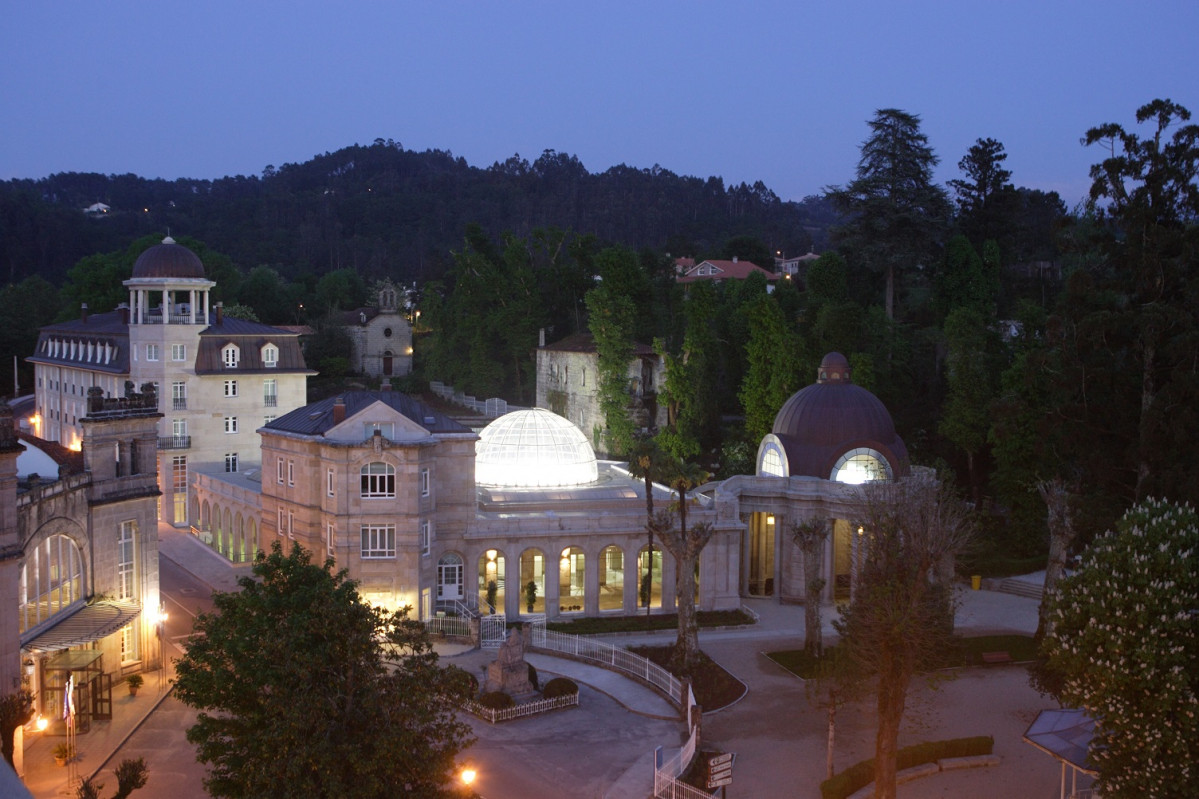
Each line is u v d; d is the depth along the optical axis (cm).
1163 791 3981
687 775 5034
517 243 16112
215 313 11569
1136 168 7200
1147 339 6856
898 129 13412
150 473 6275
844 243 13638
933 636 5034
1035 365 7438
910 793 5009
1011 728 5847
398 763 3656
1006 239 15388
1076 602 4428
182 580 8550
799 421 8800
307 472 7594
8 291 17588
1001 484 9575
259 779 3572
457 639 6938
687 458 11256
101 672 5494
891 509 6062
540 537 7850
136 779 3962
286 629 3784
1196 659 4128
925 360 12588
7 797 1327
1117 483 7175
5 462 4744
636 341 13775
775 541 8662
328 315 18562
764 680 6581
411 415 7788
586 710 5922
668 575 8188
